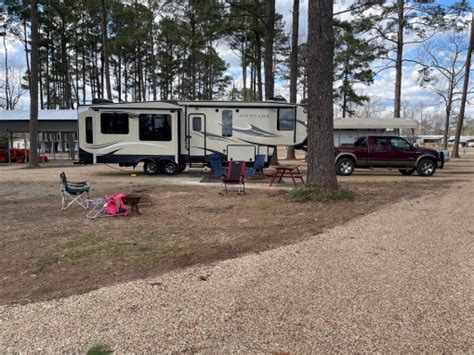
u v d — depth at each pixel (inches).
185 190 400.8
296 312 119.2
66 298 132.1
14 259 175.0
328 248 186.4
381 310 119.6
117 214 274.4
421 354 96.5
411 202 314.7
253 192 380.8
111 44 1206.3
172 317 117.1
